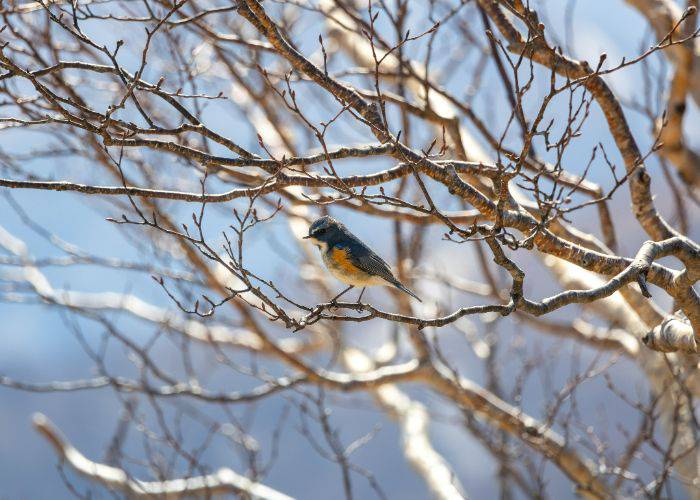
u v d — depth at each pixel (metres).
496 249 7.21
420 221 11.59
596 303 13.07
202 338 16.72
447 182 8.42
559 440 13.40
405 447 15.13
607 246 12.06
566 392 13.41
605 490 12.39
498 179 7.26
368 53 14.70
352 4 13.14
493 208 8.56
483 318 17.03
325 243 11.38
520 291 7.41
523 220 8.46
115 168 11.92
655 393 12.22
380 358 17.52
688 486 11.38
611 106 10.30
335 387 13.69
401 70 11.62
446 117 11.34
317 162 8.24
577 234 11.12
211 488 13.14
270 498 13.11
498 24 10.34
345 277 11.30
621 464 12.39
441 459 14.89
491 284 16.08
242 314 13.59
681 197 13.43
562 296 7.61
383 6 11.34
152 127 7.75
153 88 7.88
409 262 16.59
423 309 18.02
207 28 11.45
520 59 7.23
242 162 8.07
